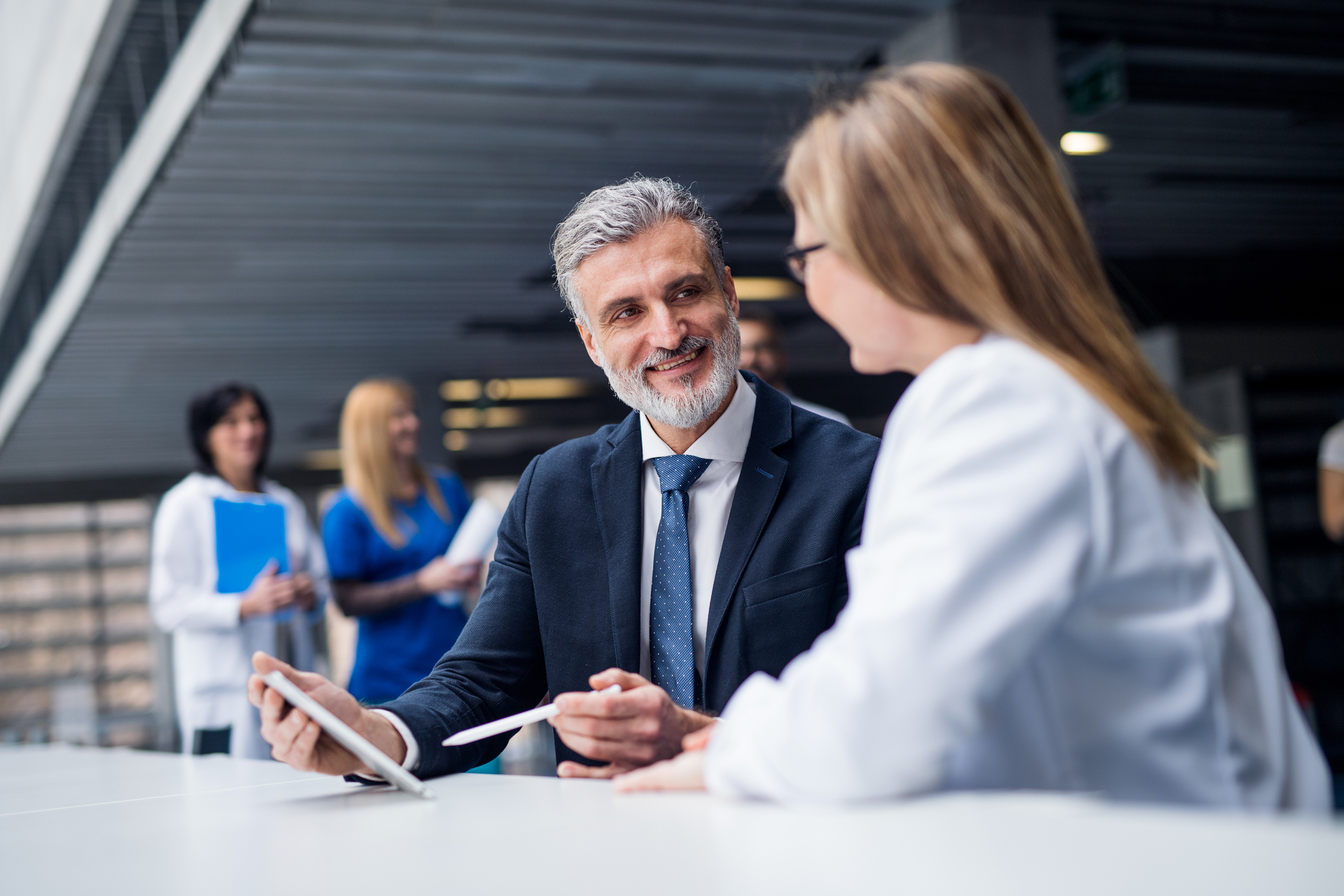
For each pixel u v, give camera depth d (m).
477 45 4.69
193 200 6.34
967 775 0.89
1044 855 0.59
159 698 19.77
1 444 14.12
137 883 0.78
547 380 13.48
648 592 1.65
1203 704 0.86
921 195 0.94
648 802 0.94
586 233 1.64
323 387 12.49
